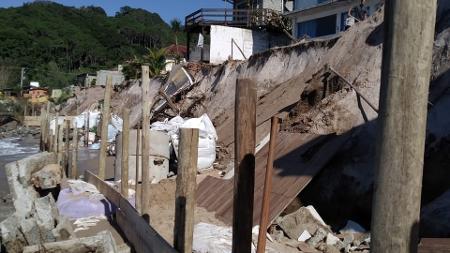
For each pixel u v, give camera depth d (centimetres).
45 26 10925
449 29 1156
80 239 833
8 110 5819
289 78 2100
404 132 281
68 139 2022
